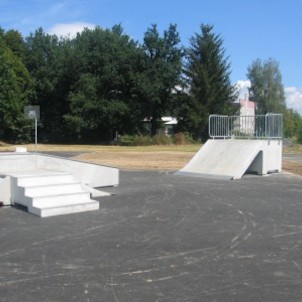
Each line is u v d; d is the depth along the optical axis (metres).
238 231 8.21
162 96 60.34
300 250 6.92
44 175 11.04
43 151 35.41
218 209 10.51
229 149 19.09
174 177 17.52
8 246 7.17
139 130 60.03
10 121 55.03
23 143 56.84
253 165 19.05
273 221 9.12
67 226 8.62
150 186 14.72
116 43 59.59
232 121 21.86
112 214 9.84
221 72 60.75
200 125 59.00
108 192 13.27
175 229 8.37
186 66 61.00
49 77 61.06
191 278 5.63
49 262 6.31
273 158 19.45
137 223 8.89
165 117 66.19
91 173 13.99
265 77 92.75
